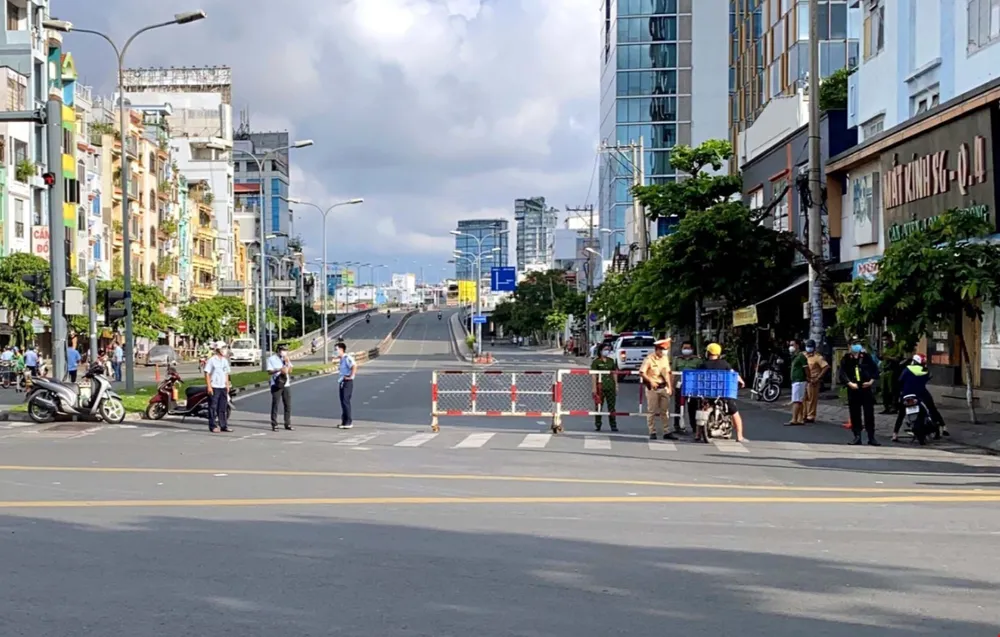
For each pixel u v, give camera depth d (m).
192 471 15.45
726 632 6.95
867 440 20.56
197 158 121.00
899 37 30.34
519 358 88.69
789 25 51.06
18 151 54.75
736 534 10.41
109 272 72.31
